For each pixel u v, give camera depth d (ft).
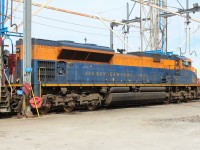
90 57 59.82
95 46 60.90
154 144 25.82
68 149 23.91
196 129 33.99
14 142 26.43
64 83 54.65
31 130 32.91
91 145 25.36
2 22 48.24
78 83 57.00
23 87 46.29
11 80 50.57
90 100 59.36
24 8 47.01
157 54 77.51
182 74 84.99
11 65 50.75
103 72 62.34
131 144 25.79
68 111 55.98
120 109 62.44
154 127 35.55
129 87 67.77
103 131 32.50
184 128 34.71
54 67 53.72
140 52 73.15
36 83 50.26
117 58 65.87
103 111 57.62
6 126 36.04
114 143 26.18
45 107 51.06
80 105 58.85
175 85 81.46
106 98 63.21
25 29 46.91
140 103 72.69
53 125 37.01
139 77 71.20
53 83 52.70
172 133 31.27
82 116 47.96
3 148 24.17
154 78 75.66
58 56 54.39
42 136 29.30
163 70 78.95
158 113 53.01
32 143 26.08
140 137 28.96
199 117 46.26
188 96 87.35
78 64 57.62
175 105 74.28
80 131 32.42
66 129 33.78
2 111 45.37
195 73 91.35
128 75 68.28
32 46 50.80
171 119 43.65
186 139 28.07
